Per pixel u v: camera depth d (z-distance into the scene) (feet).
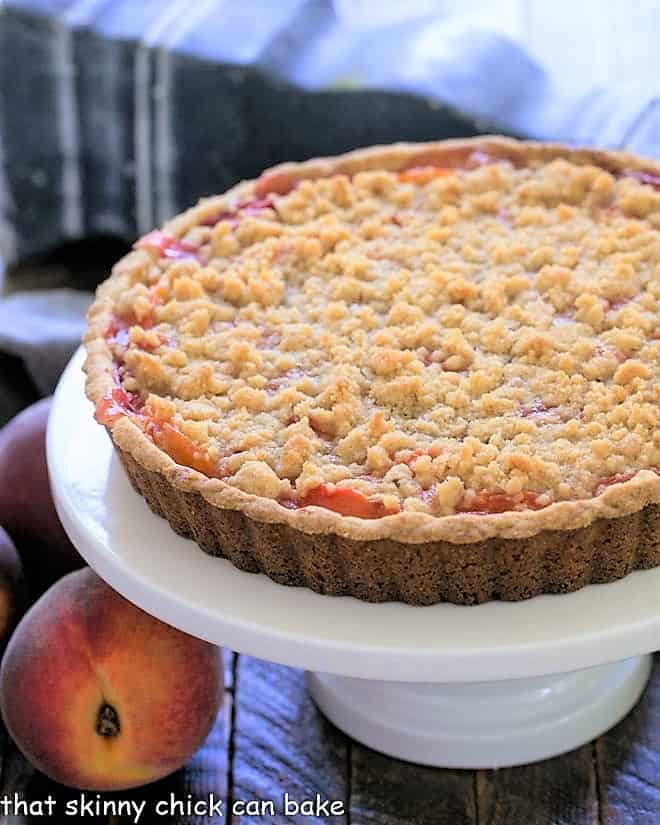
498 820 1.96
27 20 2.85
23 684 1.94
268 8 2.92
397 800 1.99
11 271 3.06
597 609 1.78
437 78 2.80
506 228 2.14
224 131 2.87
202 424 1.87
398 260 2.10
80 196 3.00
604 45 3.04
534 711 1.99
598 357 1.92
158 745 1.96
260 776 2.03
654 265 2.04
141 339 1.98
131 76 2.85
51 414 2.08
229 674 2.16
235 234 2.15
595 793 1.99
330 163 2.26
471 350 1.95
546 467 1.78
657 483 1.74
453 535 1.72
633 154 2.23
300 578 1.82
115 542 1.89
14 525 2.23
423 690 2.00
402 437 1.84
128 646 1.94
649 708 2.09
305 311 2.03
